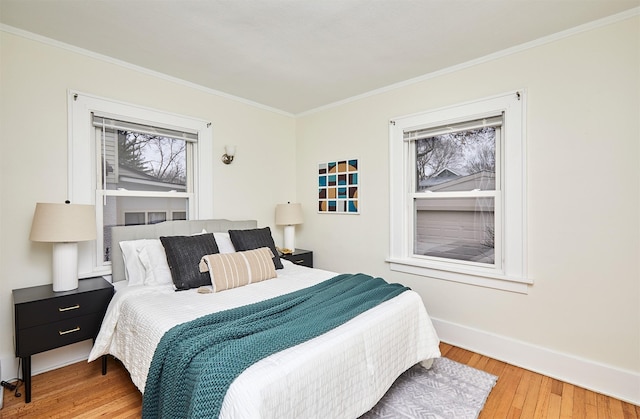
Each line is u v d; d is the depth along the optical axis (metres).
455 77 2.60
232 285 2.22
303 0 1.77
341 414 1.35
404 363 1.83
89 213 2.10
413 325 1.93
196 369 1.17
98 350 1.90
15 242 2.07
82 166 2.32
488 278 2.43
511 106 2.30
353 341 1.44
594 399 1.90
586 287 2.03
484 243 2.56
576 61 2.04
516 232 2.29
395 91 2.99
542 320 2.20
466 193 2.64
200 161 3.04
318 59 2.49
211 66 2.62
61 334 1.94
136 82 2.60
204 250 2.39
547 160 2.16
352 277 2.38
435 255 2.85
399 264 2.98
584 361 2.03
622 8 1.84
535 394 1.95
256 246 2.78
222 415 1.03
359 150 3.30
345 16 1.92
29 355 1.82
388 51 2.36
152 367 1.36
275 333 1.37
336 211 3.53
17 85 2.06
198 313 1.70
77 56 2.30
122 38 2.17
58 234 1.95
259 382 1.07
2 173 2.02
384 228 3.11
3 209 2.03
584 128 2.02
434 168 2.84
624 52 1.88
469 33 2.11
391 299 1.91
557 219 2.13
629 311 1.90
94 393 1.92
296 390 1.16
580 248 2.05
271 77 2.84
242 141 3.41
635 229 1.88
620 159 1.91
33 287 2.12
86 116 2.34
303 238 3.90
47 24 2.00
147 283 2.23
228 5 1.81
